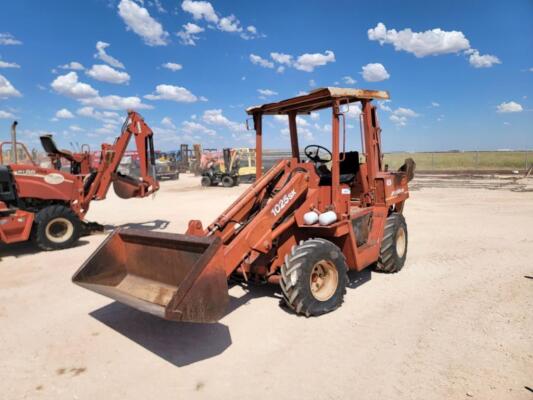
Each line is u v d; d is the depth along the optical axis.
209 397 3.17
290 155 6.24
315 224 4.79
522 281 5.63
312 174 5.02
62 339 4.23
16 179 8.16
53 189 8.68
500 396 3.07
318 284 4.73
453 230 9.22
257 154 5.86
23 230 7.94
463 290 5.36
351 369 3.51
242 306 4.94
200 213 13.22
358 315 4.62
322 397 3.13
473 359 3.61
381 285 5.63
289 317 4.59
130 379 3.46
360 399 3.09
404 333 4.15
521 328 4.18
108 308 5.07
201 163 33.50
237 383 3.35
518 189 17.39
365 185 6.03
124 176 9.86
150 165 10.02
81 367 3.68
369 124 5.78
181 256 4.02
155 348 3.98
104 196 9.70
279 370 3.52
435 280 5.80
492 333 4.09
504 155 48.47
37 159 9.86
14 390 3.35
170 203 16.08
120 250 4.63
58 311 5.00
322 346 3.92
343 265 4.82
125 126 9.70
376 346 3.90
